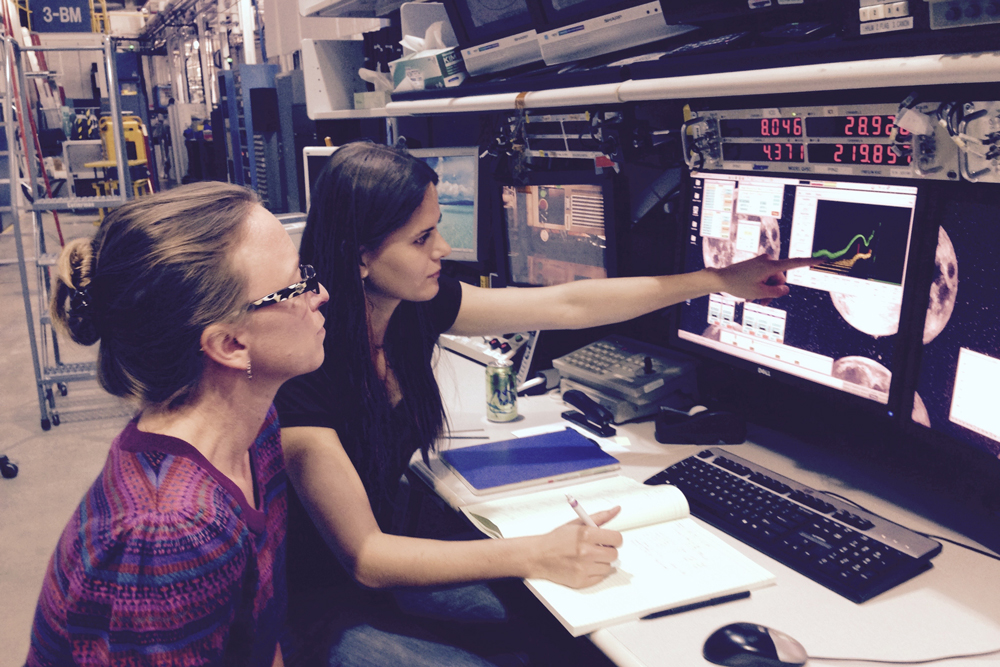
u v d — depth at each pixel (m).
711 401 1.62
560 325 1.44
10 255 8.02
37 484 3.03
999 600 0.90
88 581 0.64
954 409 1.04
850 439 1.35
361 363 1.19
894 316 1.12
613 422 1.56
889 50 0.94
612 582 0.95
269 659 0.90
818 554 0.99
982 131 0.95
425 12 2.41
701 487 1.21
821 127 1.21
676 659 0.82
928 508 1.13
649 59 1.44
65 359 4.63
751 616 0.89
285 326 0.76
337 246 1.18
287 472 1.09
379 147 1.21
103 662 0.65
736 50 1.16
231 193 0.76
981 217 0.98
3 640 2.06
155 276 0.68
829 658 0.80
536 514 1.14
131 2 16.88
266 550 0.82
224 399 0.76
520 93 1.68
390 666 1.08
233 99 5.68
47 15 8.14
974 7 0.82
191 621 0.67
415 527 1.62
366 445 1.21
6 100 3.48
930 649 0.81
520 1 1.72
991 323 0.97
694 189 1.49
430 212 1.21
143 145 7.82
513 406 1.60
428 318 1.39
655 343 1.81
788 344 1.31
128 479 0.69
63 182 7.59
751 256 1.38
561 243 1.91
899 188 1.09
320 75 2.85
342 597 1.26
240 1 6.70
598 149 1.79
